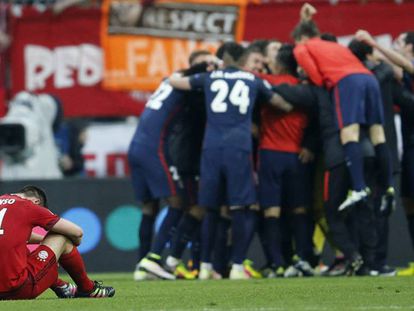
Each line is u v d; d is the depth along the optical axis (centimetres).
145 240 3859
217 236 3775
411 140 3831
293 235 3753
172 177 3700
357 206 3572
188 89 3616
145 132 3688
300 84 3638
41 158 4512
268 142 3669
